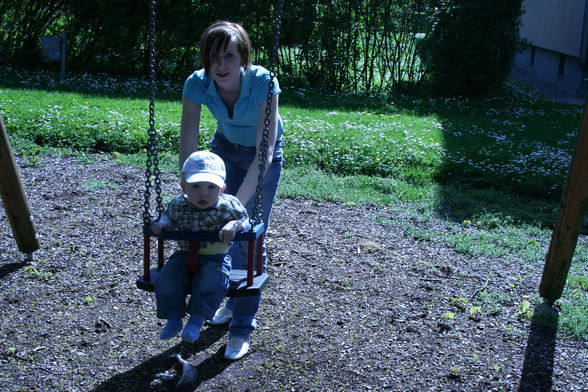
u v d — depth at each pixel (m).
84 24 15.47
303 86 16.19
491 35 15.84
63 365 3.78
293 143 9.34
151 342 4.07
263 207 3.98
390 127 11.25
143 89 13.73
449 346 4.18
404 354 4.05
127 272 5.12
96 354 3.91
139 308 4.52
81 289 4.79
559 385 3.77
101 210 6.61
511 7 15.68
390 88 16.50
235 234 3.25
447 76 16.30
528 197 8.14
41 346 3.97
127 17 15.43
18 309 4.43
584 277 5.43
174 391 3.56
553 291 4.71
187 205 3.35
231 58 3.42
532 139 11.30
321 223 6.64
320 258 5.64
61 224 6.14
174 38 15.50
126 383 3.63
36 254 5.38
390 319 4.51
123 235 5.95
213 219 3.31
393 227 6.62
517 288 5.18
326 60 15.98
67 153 8.67
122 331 4.20
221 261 3.41
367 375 3.79
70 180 7.61
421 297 4.89
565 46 19.52
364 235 6.31
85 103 11.13
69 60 15.59
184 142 3.72
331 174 8.55
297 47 15.99
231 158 3.98
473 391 3.68
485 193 8.06
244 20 15.50
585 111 4.35
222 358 3.91
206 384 3.63
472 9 15.46
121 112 10.68
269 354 3.98
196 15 15.30
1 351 3.89
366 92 15.96
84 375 3.69
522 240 6.41
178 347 4.02
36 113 9.88
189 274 3.37
